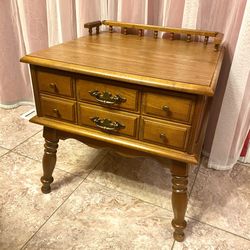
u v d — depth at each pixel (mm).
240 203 980
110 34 1064
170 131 664
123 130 721
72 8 1148
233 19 930
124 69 654
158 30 991
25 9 1248
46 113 801
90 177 1070
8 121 1451
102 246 804
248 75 958
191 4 950
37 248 790
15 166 1116
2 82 1491
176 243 821
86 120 754
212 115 1118
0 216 885
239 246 820
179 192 739
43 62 694
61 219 883
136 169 1126
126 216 905
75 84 708
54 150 892
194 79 608
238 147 1135
